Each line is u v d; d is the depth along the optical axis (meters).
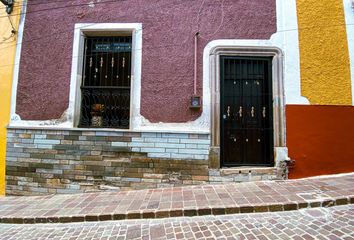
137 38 5.02
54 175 4.91
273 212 3.44
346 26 4.88
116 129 4.86
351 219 3.06
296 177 4.67
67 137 4.94
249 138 4.92
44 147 4.97
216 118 4.77
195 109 4.81
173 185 4.72
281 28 4.89
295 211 3.41
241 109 4.94
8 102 5.15
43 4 5.26
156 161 4.77
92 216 3.65
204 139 4.75
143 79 4.93
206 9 4.99
